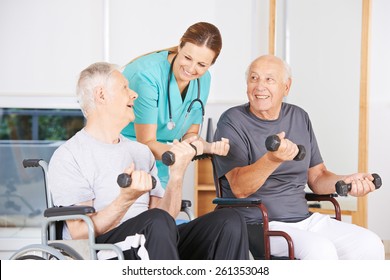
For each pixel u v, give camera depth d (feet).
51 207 8.48
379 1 17.56
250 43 17.85
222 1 17.79
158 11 17.62
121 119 8.95
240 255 8.27
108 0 17.38
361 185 9.87
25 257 8.46
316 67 16.83
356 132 16.28
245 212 9.88
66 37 17.47
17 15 17.40
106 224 8.11
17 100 17.51
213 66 17.83
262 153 10.09
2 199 17.80
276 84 10.11
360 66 16.07
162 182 12.48
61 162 8.52
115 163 8.84
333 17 16.49
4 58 17.43
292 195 10.13
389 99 17.58
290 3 17.02
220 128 10.27
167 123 12.42
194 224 8.56
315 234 9.22
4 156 17.84
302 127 10.50
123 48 17.57
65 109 17.90
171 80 12.18
